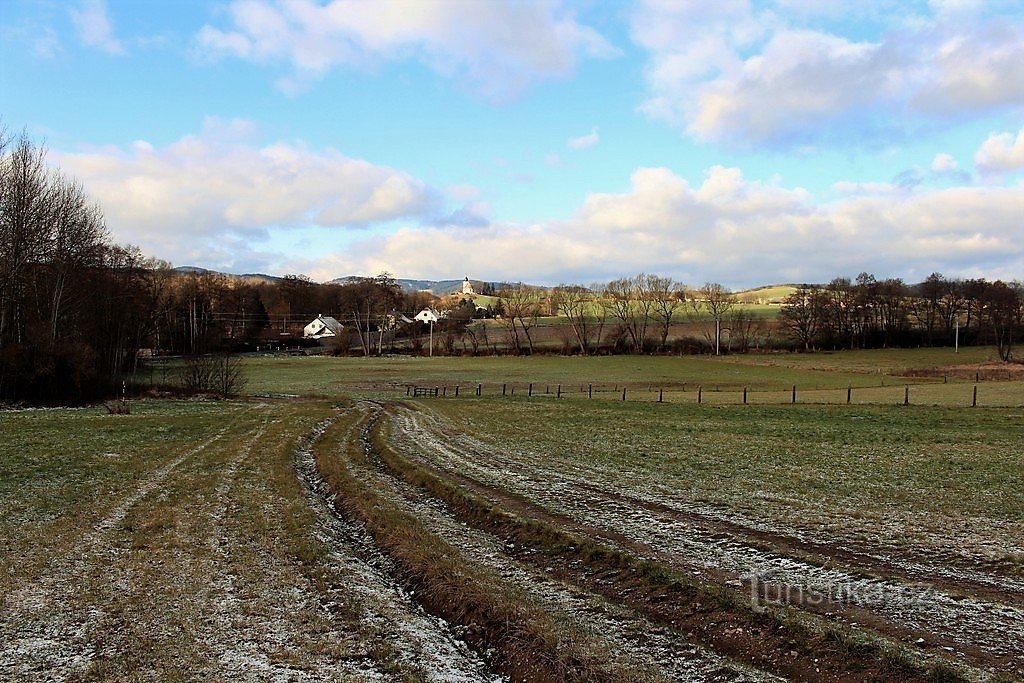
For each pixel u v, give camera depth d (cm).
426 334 15050
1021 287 10806
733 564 1251
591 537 1434
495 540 1503
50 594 1126
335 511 1833
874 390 5838
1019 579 1151
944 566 1227
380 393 6856
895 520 1553
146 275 8300
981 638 900
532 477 2131
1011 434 2948
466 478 2123
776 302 15425
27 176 4984
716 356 11000
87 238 5594
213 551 1385
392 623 1037
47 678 838
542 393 6638
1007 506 1683
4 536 1472
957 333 11169
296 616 1051
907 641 891
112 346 6159
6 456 2531
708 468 2280
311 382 8062
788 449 2677
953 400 4603
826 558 1270
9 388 4712
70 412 4309
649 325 13275
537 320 14412
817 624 920
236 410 4784
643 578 1174
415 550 1371
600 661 869
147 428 3534
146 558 1330
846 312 11750
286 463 2517
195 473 2280
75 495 1895
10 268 4791
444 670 889
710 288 13600
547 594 1130
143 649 922
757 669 844
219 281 13962
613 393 6481
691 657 885
